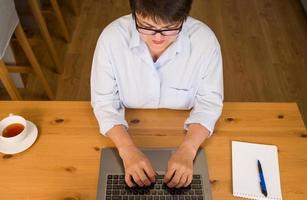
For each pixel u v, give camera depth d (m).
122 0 2.99
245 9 2.91
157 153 0.92
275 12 2.88
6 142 0.93
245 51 2.48
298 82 2.24
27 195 0.83
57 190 0.84
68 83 2.24
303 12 2.88
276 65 2.37
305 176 0.87
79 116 1.02
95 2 2.97
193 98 1.09
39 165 0.89
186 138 0.93
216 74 1.02
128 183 0.84
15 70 2.07
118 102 1.05
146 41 0.90
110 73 1.02
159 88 1.05
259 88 2.19
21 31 1.84
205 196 0.81
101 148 0.93
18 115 1.01
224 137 0.96
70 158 0.91
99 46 1.00
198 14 2.85
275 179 0.86
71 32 2.65
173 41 0.92
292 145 0.94
